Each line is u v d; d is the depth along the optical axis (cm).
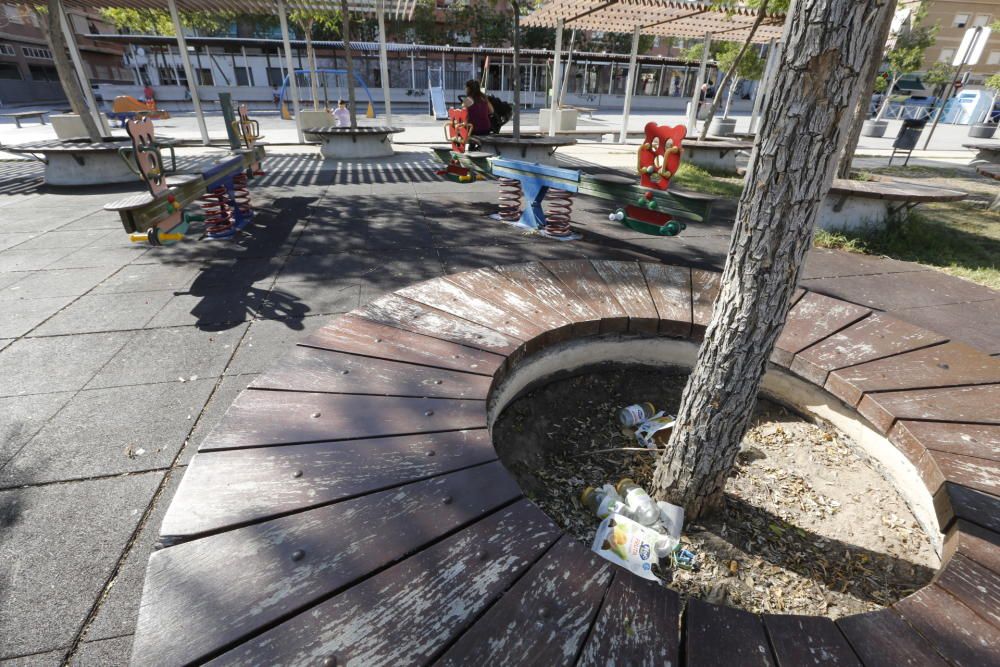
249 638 102
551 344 250
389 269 448
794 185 132
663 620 108
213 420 244
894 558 186
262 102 3347
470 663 98
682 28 1357
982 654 103
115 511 190
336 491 139
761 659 101
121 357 299
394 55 3459
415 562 119
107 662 140
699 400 173
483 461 152
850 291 446
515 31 884
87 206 678
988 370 220
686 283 305
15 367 286
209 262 459
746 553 187
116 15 1530
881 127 1998
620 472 231
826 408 243
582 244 535
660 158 412
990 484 155
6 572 165
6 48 3334
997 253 563
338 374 197
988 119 2645
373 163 1071
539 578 116
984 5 4188
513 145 928
